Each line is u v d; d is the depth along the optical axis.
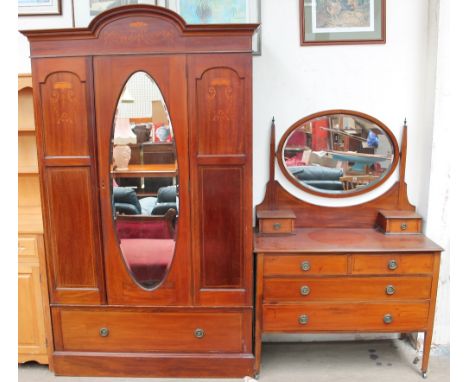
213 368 2.12
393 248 2.01
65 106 1.92
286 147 2.32
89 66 1.88
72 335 2.13
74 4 2.27
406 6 2.22
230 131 1.92
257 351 2.10
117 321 2.11
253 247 2.04
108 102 1.91
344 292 2.04
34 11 2.28
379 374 2.17
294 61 2.27
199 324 2.10
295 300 2.05
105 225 2.02
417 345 2.37
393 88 2.28
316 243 2.10
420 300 2.04
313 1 2.22
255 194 2.39
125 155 1.97
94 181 1.97
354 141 2.32
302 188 2.35
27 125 2.30
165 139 1.95
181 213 1.99
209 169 1.95
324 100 2.30
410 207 2.37
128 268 2.06
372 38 2.24
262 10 2.24
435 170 2.20
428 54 2.23
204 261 2.04
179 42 1.85
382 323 2.07
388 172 2.33
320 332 2.08
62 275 2.08
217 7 2.24
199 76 1.87
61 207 2.01
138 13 1.83
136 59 1.87
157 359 2.12
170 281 2.06
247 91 1.88
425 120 2.28
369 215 2.38
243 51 1.85
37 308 2.13
